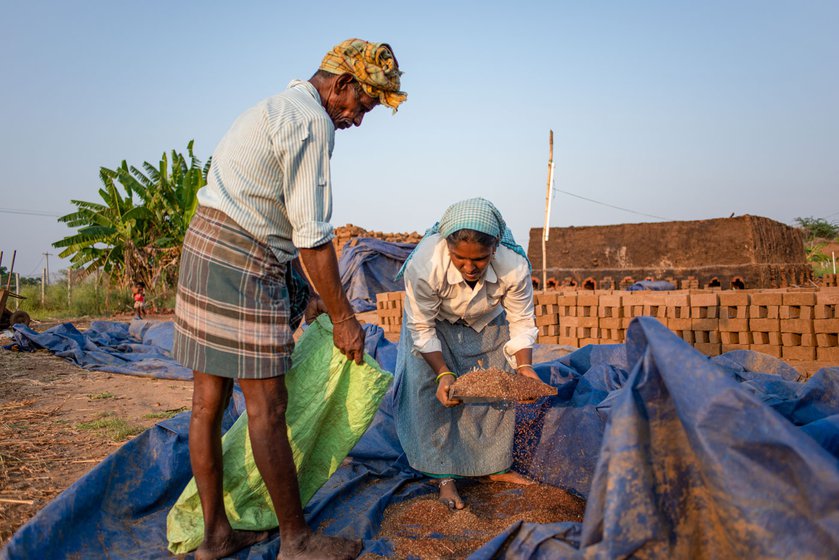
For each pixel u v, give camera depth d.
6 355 9.12
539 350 6.51
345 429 2.82
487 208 2.82
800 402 2.96
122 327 11.45
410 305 3.20
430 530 2.80
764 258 20.89
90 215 22.86
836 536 1.53
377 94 2.64
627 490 1.84
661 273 21.50
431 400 3.20
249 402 2.42
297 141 2.30
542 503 3.03
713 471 1.76
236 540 2.56
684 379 1.86
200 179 22.92
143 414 5.44
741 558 1.71
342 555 2.48
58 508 2.59
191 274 2.38
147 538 2.75
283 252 2.45
